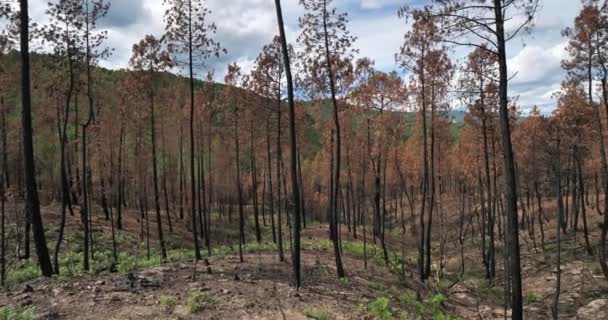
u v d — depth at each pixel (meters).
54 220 27.48
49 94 16.64
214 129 32.03
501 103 9.31
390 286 16.81
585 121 21.38
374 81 21.92
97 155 25.70
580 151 24.44
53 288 9.80
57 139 31.50
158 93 23.30
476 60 18.28
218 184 43.59
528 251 28.88
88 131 21.44
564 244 28.12
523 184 31.14
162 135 31.16
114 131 29.28
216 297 10.25
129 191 43.09
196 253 17.41
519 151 25.92
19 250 18.89
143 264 17.56
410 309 13.33
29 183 11.35
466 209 40.00
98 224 29.39
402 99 21.78
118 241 26.53
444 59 17.80
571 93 21.36
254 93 20.95
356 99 21.70
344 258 22.48
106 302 9.02
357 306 11.27
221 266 15.77
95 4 15.70
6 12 12.66
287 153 33.50
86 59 16.09
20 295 9.21
